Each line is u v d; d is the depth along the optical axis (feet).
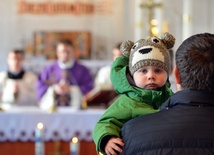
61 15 44.42
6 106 31.07
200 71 9.61
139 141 9.50
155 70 10.95
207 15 42.52
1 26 44.09
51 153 26.63
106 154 10.13
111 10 44.14
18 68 33.09
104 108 28.14
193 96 9.67
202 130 9.32
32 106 31.19
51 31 43.96
